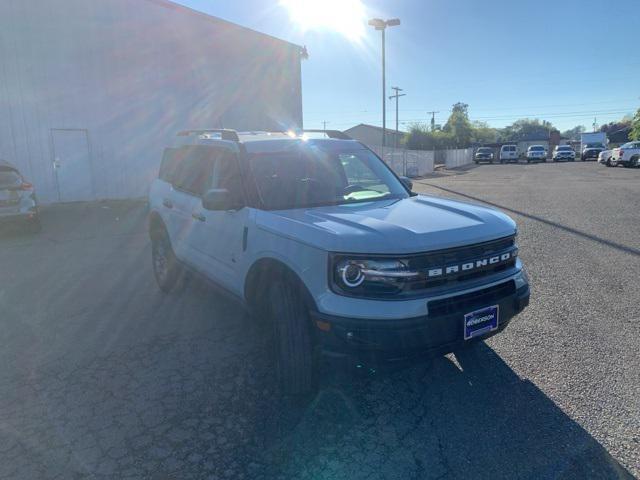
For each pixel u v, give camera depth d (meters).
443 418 3.25
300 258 3.22
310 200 4.09
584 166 37.50
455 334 3.07
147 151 16.75
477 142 84.25
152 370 3.96
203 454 2.90
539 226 9.95
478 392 3.56
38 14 13.97
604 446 2.90
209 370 3.95
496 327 3.29
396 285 2.96
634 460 2.78
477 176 28.70
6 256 8.16
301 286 3.21
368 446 2.97
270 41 20.22
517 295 3.42
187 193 5.20
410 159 31.22
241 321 5.03
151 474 2.73
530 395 3.49
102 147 15.66
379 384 3.71
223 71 18.69
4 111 13.60
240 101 19.48
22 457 2.87
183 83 17.45
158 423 3.22
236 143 4.49
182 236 5.21
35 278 6.75
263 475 2.72
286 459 2.86
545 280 6.15
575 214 11.49
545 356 4.06
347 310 2.95
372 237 3.04
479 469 2.74
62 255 8.23
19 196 9.84
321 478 2.69
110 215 13.15
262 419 3.27
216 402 3.47
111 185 15.99
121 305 5.59
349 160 4.80
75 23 14.70
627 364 3.88
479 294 3.21
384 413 3.33
